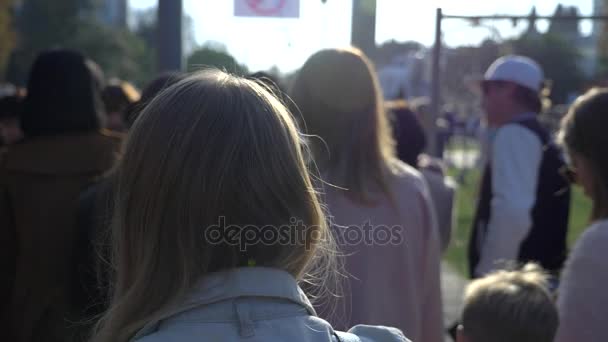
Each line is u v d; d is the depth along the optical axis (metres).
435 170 6.32
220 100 1.77
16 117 8.92
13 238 4.54
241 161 1.71
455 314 9.07
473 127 23.75
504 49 9.09
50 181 4.50
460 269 12.05
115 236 1.85
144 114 1.80
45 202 4.47
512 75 5.68
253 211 1.71
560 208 5.29
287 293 1.74
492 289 3.50
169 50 7.13
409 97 12.70
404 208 3.52
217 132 1.72
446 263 12.53
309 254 1.84
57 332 4.33
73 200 4.47
